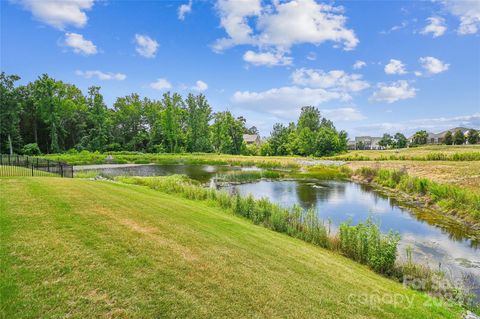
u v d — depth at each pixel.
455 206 15.06
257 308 3.96
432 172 24.47
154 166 42.47
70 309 3.23
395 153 53.94
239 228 8.70
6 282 3.49
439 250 10.41
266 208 12.38
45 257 4.19
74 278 3.80
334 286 5.27
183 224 7.32
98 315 3.22
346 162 44.22
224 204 14.22
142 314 3.37
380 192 22.23
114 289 3.72
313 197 20.27
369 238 8.49
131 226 6.20
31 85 53.72
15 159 22.14
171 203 10.71
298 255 6.88
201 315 3.56
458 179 20.30
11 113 46.16
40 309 3.15
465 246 10.81
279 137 79.81
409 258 8.56
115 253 4.69
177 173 33.25
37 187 8.71
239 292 4.27
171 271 4.46
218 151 76.25
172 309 3.56
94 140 56.75
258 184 26.47
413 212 15.94
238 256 5.72
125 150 64.56
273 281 4.88
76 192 8.73
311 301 4.46
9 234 4.79
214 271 4.78
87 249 4.66
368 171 28.92
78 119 58.72
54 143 51.38
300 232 10.36
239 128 79.50
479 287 7.40
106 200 8.32
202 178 29.36
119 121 66.50
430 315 4.98
